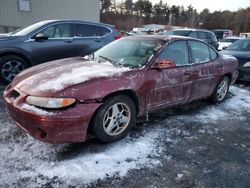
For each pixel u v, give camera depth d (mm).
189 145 3465
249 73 6980
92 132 3184
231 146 3529
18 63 5914
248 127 4230
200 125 4164
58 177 2629
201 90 4605
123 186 2572
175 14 77938
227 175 2852
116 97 3229
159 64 3611
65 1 18562
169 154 3201
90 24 6934
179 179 2729
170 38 4125
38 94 2844
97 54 4285
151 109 3764
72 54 6590
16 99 3006
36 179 2580
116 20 60688
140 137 3570
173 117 4414
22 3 16812
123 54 3977
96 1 20078
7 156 2918
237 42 8477
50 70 3439
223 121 4418
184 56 4207
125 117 3443
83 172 2727
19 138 3330
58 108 2770
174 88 3961
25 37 5902
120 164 2914
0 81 5895
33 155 2967
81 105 2881
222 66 5012
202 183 2689
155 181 2676
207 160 3129
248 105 5414
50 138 2811
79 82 2947
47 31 6211
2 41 5641
